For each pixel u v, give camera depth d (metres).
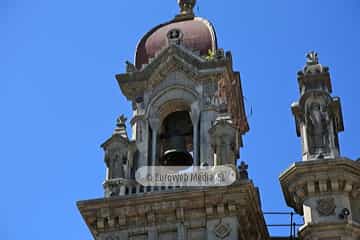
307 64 75.50
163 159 76.81
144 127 76.81
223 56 78.38
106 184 72.31
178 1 85.88
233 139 73.19
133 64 81.38
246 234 71.44
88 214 70.81
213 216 69.25
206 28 81.81
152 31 83.62
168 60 79.00
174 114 79.19
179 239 68.62
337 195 68.25
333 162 68.31
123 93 79.50
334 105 73.06
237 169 72.12
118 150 74.19
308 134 71.62
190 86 77.75
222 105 75.19
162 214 70.06
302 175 68.75
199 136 74.94
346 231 66.44
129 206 70.31
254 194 69.88
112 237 70.25
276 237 75.75
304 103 73.12
